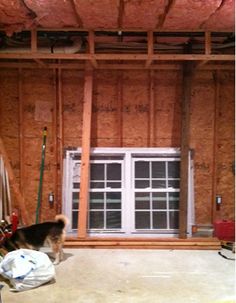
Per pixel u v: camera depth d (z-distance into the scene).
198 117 5.62
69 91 5.59
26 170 5.64
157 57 4.63
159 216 5.59
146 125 5.64
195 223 5.67
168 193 5.61
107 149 5.58
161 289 3.66
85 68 5.33
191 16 3.98
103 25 4.34
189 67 5.28
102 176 5.61
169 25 4.32
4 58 5.02
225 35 4.72
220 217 5.67
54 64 5.41
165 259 4.58
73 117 5.61
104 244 5.02
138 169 5.63
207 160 5.66
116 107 5.62
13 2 3.62
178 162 5.62
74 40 4.80
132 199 5.56
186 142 5.38
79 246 5.02
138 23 4.25
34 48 4.59
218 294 3.54
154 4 3.63
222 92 5.61
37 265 3.71
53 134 5.60
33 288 3.66
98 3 3.60
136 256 4.69
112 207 5.59
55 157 5.61
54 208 5.65
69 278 3.93
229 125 5.63
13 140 5.60
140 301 3.39
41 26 4.40
